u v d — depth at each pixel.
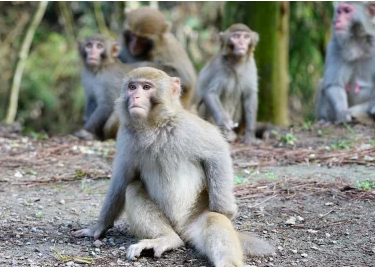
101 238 7.88
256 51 17.64
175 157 7.49
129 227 8.28
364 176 10.37
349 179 10.18
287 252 7.39
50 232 8.12
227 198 7.43
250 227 8.20
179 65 16.06
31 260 7.14
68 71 23.66
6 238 7.88
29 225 8.38
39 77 23.08
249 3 17.62
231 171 7.54
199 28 24.45
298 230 8.09
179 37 24.41
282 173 10.84
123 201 7.84
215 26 24.77
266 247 7.30
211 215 7.26
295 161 11.84
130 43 15.94
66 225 8.42
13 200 9.59
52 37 23.58
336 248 7.49
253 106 14.64
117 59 15.53
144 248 7.14
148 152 7.51
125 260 7.13
